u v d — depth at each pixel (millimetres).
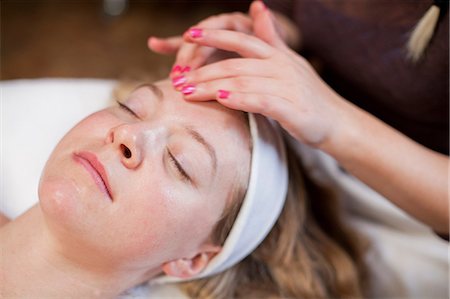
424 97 1040
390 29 1002
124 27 2508
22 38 2346
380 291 1253
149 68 2332
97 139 881
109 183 828
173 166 861
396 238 1269
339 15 1067
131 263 900
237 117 920
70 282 925
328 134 873
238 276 1126
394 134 915
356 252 1227
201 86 860
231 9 2549
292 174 1102
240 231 938
